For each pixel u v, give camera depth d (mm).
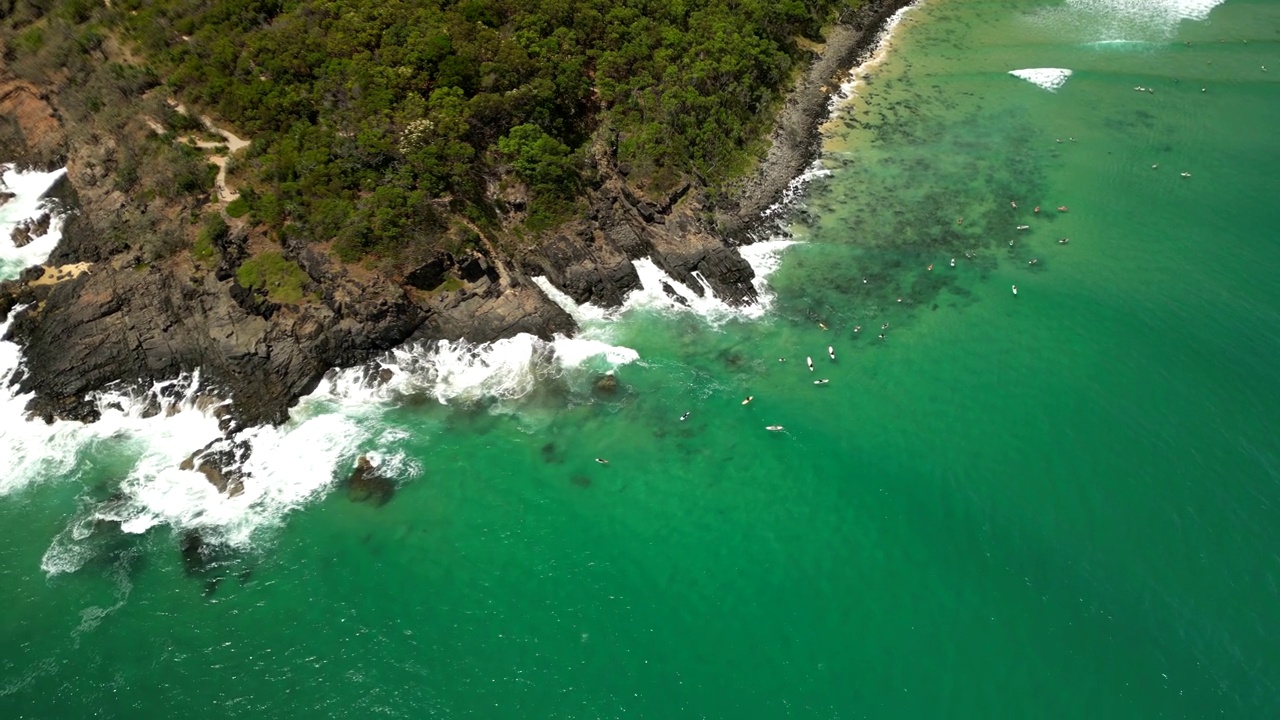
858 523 47844
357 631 43031
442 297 57188
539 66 67875
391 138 60438
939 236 67438
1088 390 54719
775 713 39844
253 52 65625
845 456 51438
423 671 41438
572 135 68375
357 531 47562
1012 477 49906
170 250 57594
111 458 51000
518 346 56938
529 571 45781
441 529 47750
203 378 53844
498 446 52094
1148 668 41281
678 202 65938
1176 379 55188
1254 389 54219
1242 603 43531
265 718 39688
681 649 42375
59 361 53906
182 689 40688
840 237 67438
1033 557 45938
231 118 63344
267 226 57969
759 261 65188
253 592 44625
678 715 39781
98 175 63625
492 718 39750
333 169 58406
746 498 49312
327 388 54656
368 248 55844
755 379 56375
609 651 42312
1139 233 67312
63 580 45062
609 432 53000
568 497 49406
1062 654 41906
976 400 54500
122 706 40062
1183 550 45969
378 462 51000
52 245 62969
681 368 57000
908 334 59312
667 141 68438
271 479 49875
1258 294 61281
